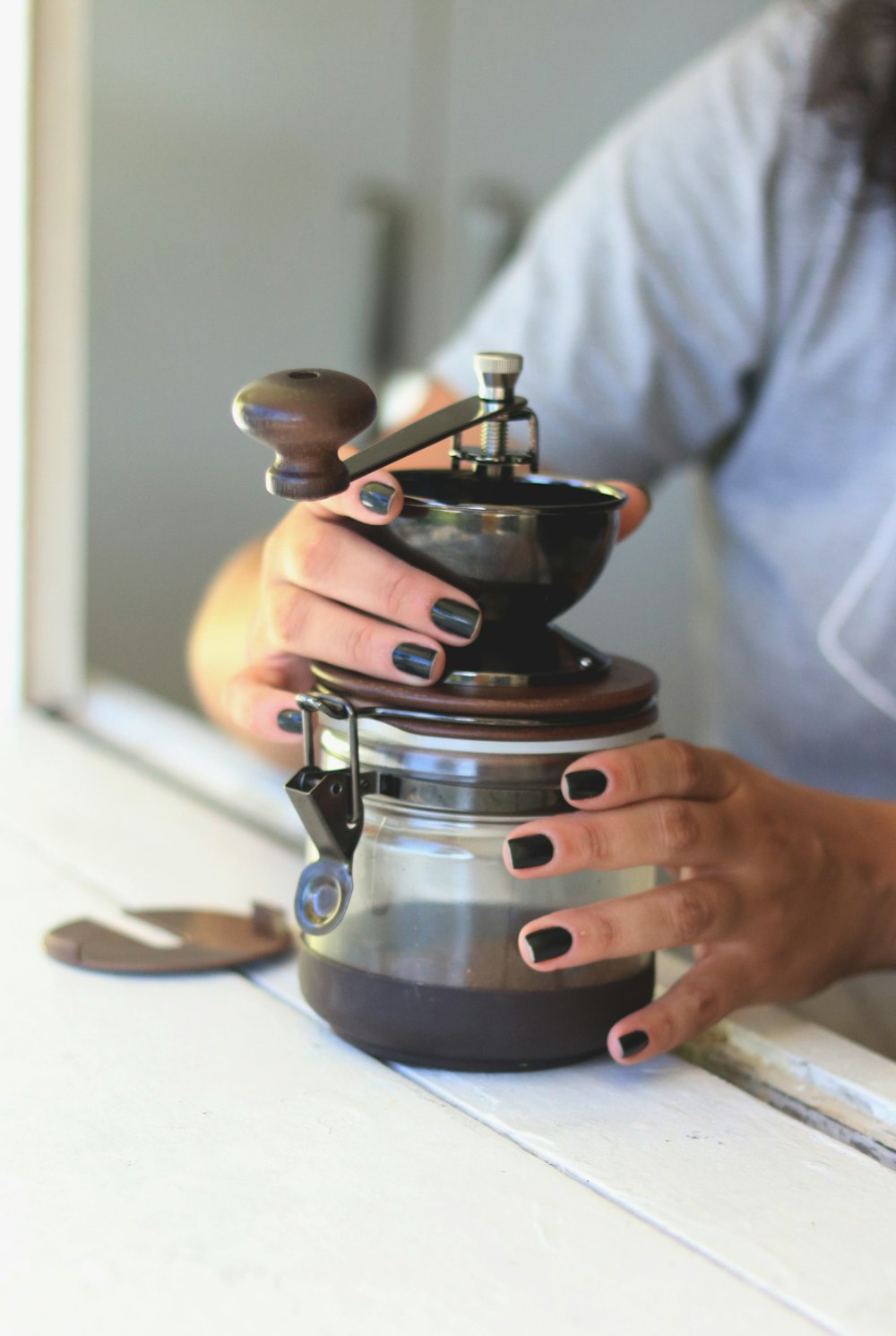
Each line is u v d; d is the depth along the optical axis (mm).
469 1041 700
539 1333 604
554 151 2037
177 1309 608
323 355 2141
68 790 989
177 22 1897
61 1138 673
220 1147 671
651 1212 649
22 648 1222
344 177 2068
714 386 1085
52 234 1191
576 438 1072
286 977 783
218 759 1069
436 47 2039
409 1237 635
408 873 695
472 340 1112
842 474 1062
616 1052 701
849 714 1073
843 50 981
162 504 2061
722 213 1049
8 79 1164
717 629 1213
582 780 685
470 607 682
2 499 1210
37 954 791
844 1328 609
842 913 743
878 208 1007
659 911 694
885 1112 713
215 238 2006
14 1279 616
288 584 718
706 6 1870
